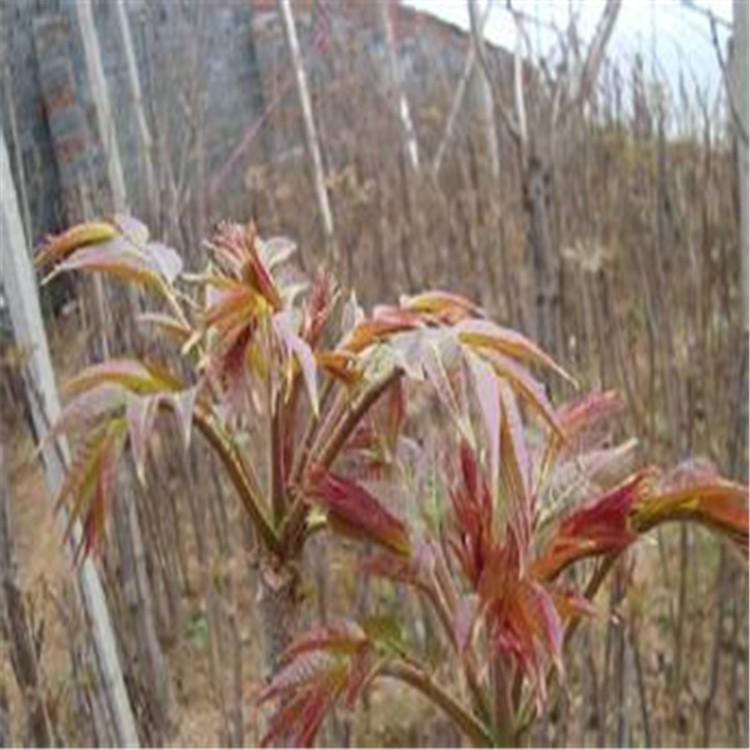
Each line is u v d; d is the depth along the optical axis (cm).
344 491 39
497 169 157
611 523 39
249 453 46
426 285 154
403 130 183
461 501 38
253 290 38
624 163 159
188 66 123
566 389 110
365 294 147
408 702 112
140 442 37
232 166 186
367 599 107
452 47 232
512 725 40
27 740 69
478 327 38
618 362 136
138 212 97
